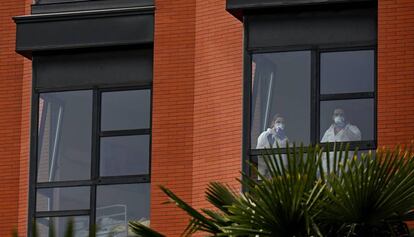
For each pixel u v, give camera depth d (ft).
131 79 78.18
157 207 75.72
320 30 72.13
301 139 71.10
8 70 81.97
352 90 71.26
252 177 71.15
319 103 71.41
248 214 54.44
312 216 54.49
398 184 54.19
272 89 72.08
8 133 81.20
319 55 71.92
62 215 77.30
